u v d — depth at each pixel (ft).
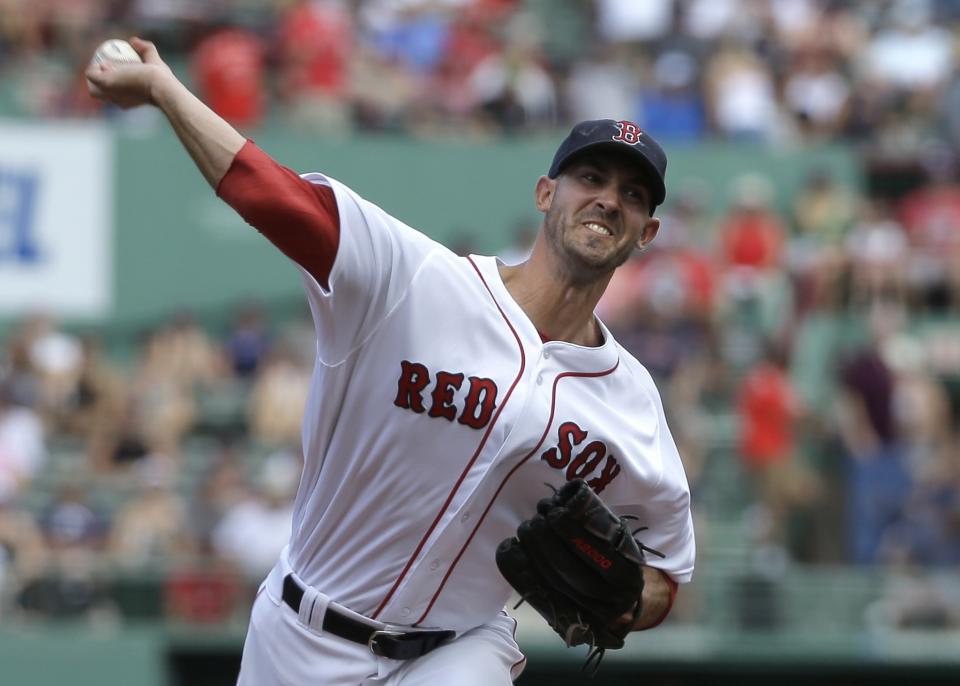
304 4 180.96
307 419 47.16
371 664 47.47
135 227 168.25
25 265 166.09
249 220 42.60
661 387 141.49
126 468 135.33
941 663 127.95
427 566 46.42
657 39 192.75
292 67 178.19
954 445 140.56
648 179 45.37
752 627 128.98
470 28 188.55
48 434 138.21
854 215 169.99
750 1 198.49
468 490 45.50
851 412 140.67
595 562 44.86
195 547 125.80
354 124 176.76
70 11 178.29
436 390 44.86
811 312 158.10
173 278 168.55
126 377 148.46
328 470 46.57
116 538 126.00
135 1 180.14
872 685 135.23
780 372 140.56
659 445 48.01
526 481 46.24
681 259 152.15
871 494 137.28
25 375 142.20
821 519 138.10
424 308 44.86
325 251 43.04
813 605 129.39
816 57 193.77
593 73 184.55
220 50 172.14
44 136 167.02
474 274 45.83
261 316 157.17
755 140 183.32
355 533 46.68
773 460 137.69
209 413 144.36
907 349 153.58
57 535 125.59
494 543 47.11
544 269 46.32
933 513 136.26
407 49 184.55
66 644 122.21
